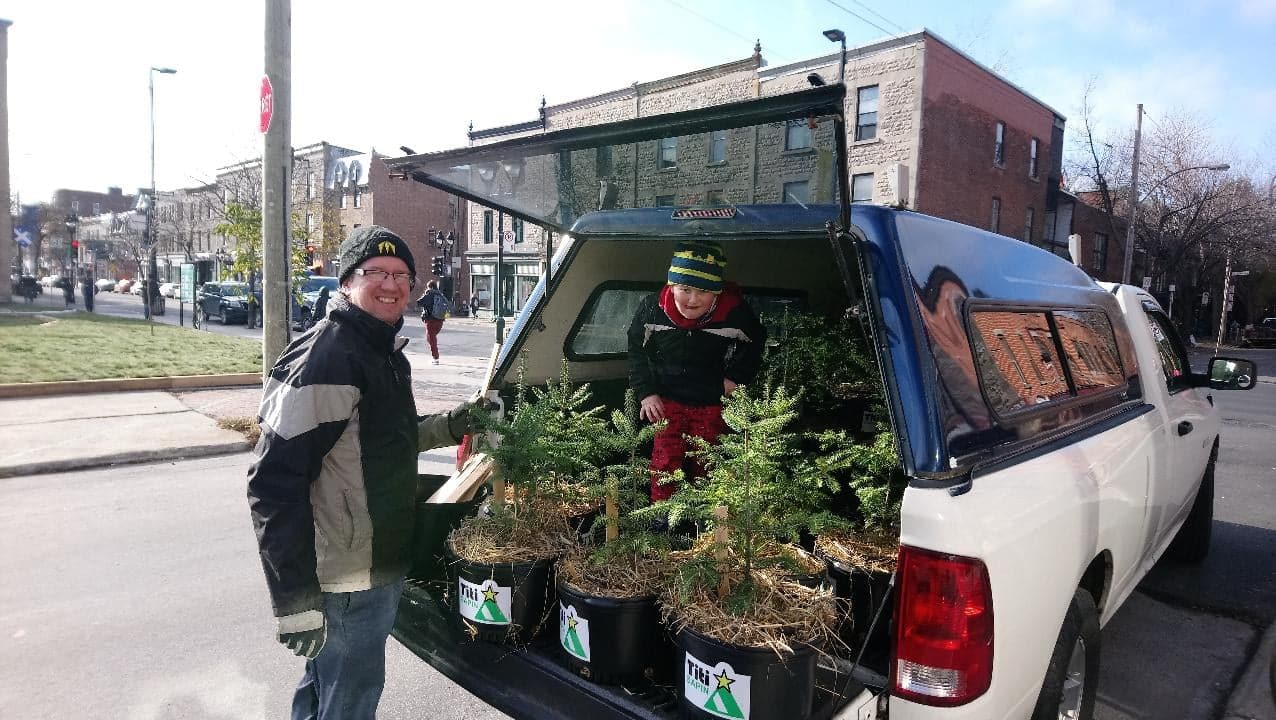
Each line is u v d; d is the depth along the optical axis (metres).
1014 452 2.27
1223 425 11.71
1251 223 33.47
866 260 2.18
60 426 8.69
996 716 2.03
